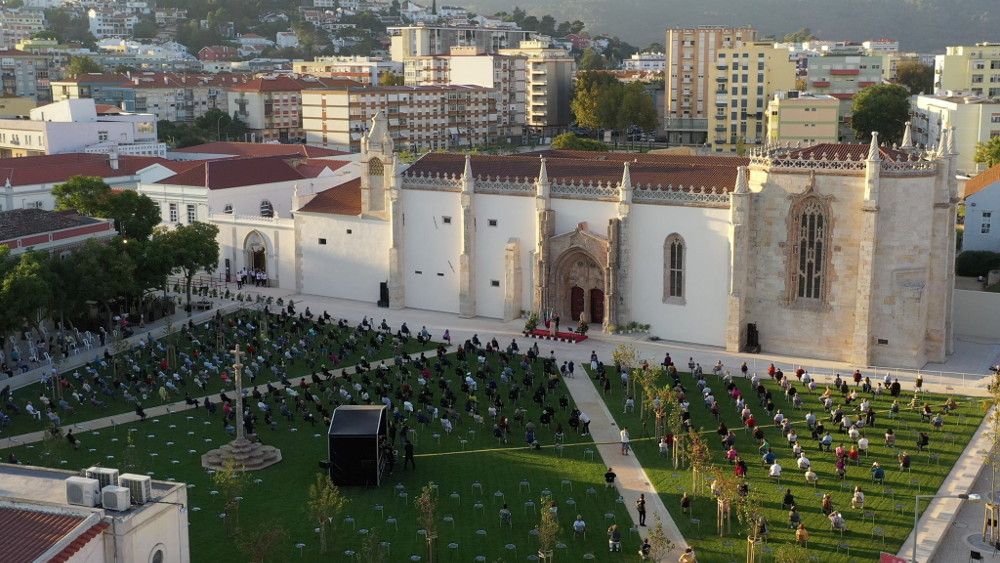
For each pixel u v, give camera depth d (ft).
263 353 344.28
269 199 519.19
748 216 355.15
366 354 354.95
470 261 408.87
